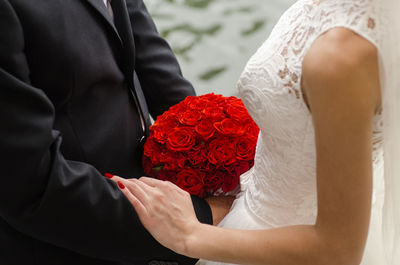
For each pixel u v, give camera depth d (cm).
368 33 81
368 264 123
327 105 82
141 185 118
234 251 104
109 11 129
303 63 86
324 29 86
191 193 127
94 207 110
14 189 104
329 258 93
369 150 85
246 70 115
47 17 106
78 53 110
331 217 90
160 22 397
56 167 105
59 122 114
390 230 99
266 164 119
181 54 364
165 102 156
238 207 131
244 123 129
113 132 123
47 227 109
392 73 81
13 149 100
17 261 121
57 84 110
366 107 81
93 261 126
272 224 122
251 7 410
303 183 113
